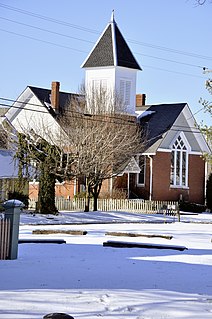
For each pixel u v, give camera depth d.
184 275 14.80
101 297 11.16
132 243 21.31
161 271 15.38
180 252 20.17
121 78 56.12
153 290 12.34
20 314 9.50
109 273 14.70
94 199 47.16
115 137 44.91
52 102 53.41
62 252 19.19
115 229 32.06
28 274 14.08
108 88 53.84
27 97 54.94
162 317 9.70
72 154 42.72
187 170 56.91
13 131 42.75
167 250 20.62
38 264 16.00
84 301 10.75
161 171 54.81
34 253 18.78
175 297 11.55
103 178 45.50
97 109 49.12
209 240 26.03
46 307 10.12
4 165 41.28
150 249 20.80
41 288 12.09
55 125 50.47
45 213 41.53
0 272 14.29
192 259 18.23
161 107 58.56
